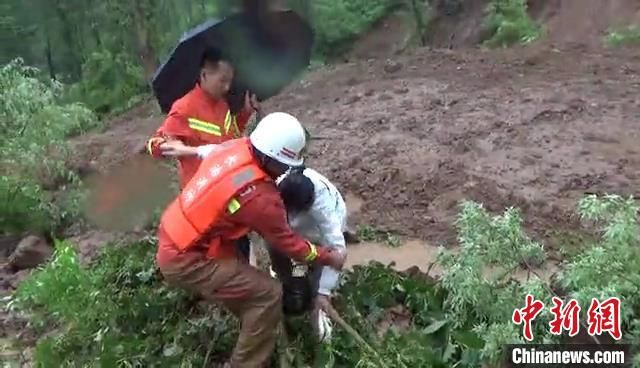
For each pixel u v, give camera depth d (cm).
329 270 483
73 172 876
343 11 1953
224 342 507
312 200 461
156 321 531
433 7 1895
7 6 1902
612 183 767
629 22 1361
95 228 788
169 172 859
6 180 809
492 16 1702
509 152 859
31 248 722
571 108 980
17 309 610
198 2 1677
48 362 513
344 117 1058
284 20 507
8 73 848
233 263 457
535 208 726
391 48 1920
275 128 435
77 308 537
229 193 434
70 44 1922
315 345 491
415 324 520
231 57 490
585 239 660
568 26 1456
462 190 779
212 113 498
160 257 463
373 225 736
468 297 479
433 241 696
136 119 1453
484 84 1134
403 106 1068
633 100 998
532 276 544
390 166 852
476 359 468
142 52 1831
